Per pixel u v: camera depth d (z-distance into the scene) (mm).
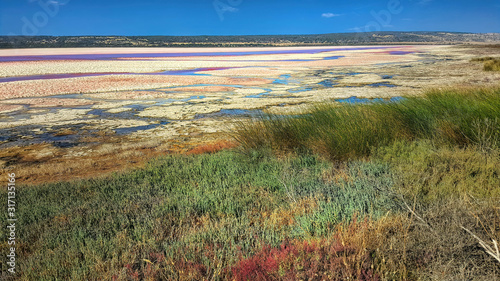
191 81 25438
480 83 19109
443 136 5969
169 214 4062
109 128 11625
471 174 4379
